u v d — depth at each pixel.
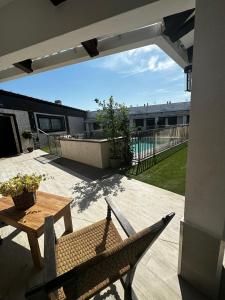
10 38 1.64
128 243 0.70
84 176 4.34
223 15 0.80
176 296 1.28
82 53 2.27
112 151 5.02
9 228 2.21
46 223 1.27
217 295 1.22
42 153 8.43
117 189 3.36
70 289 0.67
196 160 1.07
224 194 0.98
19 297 1.36
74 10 1.30
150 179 3.81
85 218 2.41
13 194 1.62
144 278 1.43
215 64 0.87
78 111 14.33
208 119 0.95
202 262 1.21
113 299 1.29
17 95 8.70
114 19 1.20
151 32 1.76
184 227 1.23
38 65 2.60
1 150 8.33
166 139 7.02
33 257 1.58
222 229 1.04
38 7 1.43
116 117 4.80
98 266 0.67
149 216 2.39
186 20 1.46
